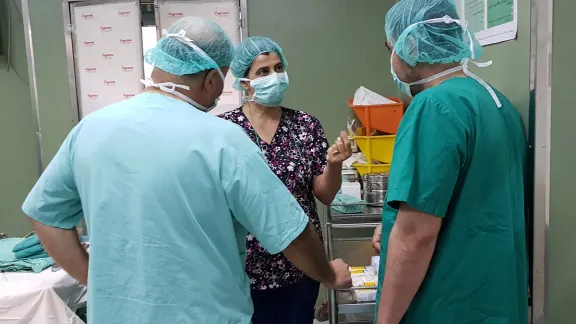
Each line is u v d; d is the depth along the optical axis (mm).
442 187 1064
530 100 1338
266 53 1772
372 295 1866
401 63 1249
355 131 2877
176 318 1015
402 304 1143
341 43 2943
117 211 1023
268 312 1692
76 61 2975
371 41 2939
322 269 1204
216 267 1047
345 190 2504
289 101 2986
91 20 2936
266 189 1055
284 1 2906
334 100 2988
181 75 1090
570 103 1308
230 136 1054
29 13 2930
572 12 1281
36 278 2043
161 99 1076
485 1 1588
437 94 1104
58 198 1126
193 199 1009
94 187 1039
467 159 1100
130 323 1022
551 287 1376
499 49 1515
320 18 2926
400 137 1133
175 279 1013
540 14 1283
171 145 1013
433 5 1151
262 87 1731
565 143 1323
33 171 3297
